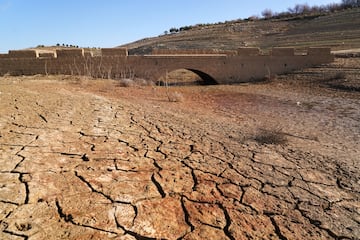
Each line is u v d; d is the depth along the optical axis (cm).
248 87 2122
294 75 2277
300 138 793
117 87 1686
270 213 359
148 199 360
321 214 367
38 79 1659
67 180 379
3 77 1695
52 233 274
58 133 557
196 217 335
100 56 2033
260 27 6394
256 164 518
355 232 334
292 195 411
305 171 509
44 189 348
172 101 1352
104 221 303
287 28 5934
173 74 2981
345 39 3959
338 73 2003
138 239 284
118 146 532
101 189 367
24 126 566
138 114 842
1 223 278
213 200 376
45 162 422
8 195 324
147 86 1909
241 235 310
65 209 315
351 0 8225
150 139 602
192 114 1016
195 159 511
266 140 698
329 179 486
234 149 594
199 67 2286
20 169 388
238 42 5347
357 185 471
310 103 1468
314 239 316
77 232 280
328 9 8156
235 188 414
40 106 746
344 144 770
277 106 1399
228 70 2372
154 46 5750
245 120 1028
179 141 612
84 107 818
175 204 357
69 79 1766
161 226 310
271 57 2391
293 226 336
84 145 515
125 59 2092
